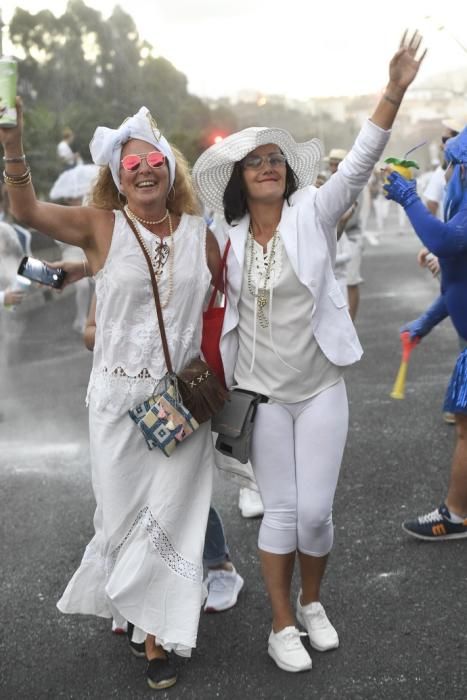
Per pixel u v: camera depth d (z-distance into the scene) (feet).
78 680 11.16
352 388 24.23
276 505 11.18
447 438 19.42
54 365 30.12
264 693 10.66
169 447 10.56
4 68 9.54
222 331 11.13
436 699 10.28
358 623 12.07
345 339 11.01
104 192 10.96
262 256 10.93
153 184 10.41
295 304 10.85
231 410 10.91
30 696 10.85
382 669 10.98
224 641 11.89
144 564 10.70
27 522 16.03
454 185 13.33
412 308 37.40
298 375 11.00
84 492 17.43
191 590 10.74
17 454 20.06
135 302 10.53
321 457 11.05
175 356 10.73
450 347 29.04
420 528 14.35
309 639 11.72
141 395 10.68
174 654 11.62
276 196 10.87
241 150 10.63
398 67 10.22
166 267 10.54
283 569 11.28
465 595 12.65
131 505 10.87
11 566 14.24
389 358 27.73
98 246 10.63
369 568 13.62
